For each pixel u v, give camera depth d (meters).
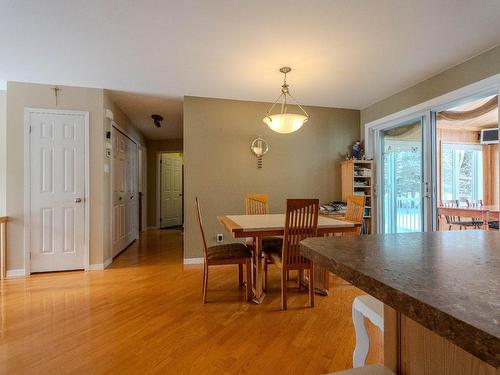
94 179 3.54
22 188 3.31
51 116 3.40
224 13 2.02
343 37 2.34
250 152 4.02
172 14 2.03
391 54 2.64
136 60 2.75
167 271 3.46
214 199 3.89
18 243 3.30
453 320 0.37
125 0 1.88
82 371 1.55
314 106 4.29
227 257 2.51
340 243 0.87
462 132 5.13
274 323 2.10
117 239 4.31
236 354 1.71
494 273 0.56
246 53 2.62
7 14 2.02
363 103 4.16
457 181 5.07
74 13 2.02
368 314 1.09
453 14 2.04
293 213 2.32
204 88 3.53
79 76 3.16
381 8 1.97
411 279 0.53
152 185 7.02
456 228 4.57
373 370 0.77
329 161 4.34
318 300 2.54
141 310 2.33
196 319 2.17
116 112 4.16
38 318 2.18
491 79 2.53
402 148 3.83
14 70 2.99
